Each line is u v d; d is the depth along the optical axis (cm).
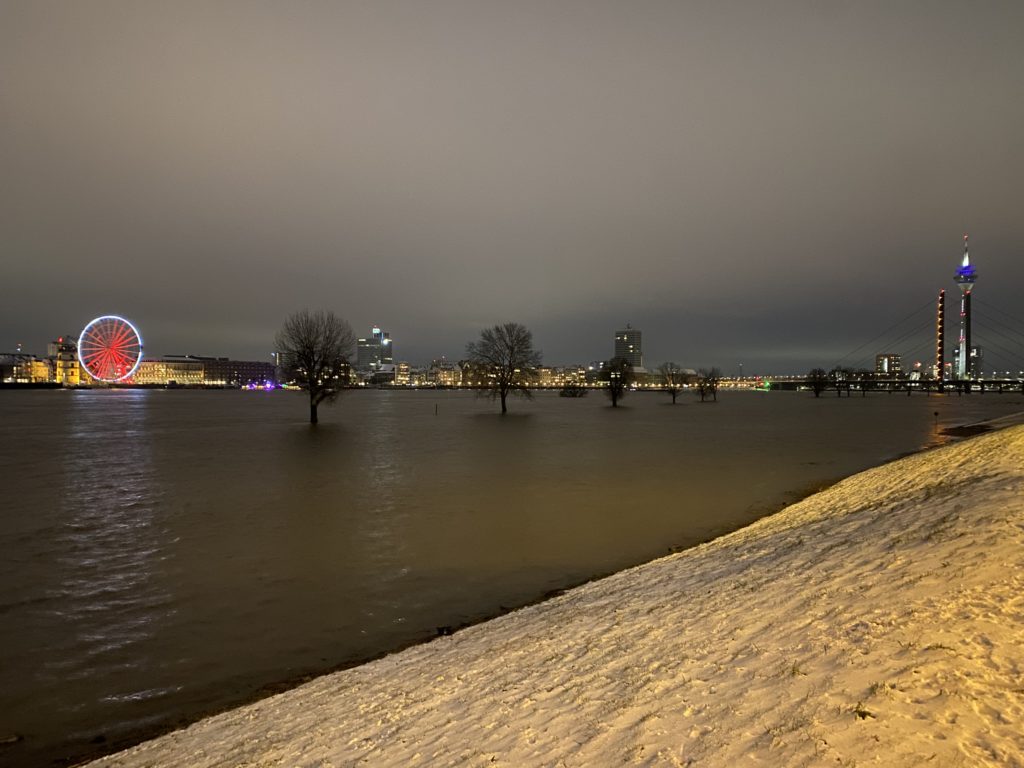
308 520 1817
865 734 450
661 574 1152
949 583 717
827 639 628
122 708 794
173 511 1958
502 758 513
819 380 18688
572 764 484
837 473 2638
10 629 1042
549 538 1595
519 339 7975
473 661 793
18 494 2280
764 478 2534
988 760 404
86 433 5138
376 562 1402
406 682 754
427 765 526
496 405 11681
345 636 1006
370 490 2312
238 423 6391
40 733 739
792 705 510
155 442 4306
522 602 1141
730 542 1398
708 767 446
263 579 1291
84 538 1627
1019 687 478
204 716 766
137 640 997
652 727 518
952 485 1541
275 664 911
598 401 14262
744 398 18012
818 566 948
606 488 2320
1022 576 694
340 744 598
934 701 478
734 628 725
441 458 3284
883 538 1050
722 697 549
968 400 13762
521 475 2664
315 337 5941
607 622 866
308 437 4638
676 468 2852
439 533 1656
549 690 643
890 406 10644
